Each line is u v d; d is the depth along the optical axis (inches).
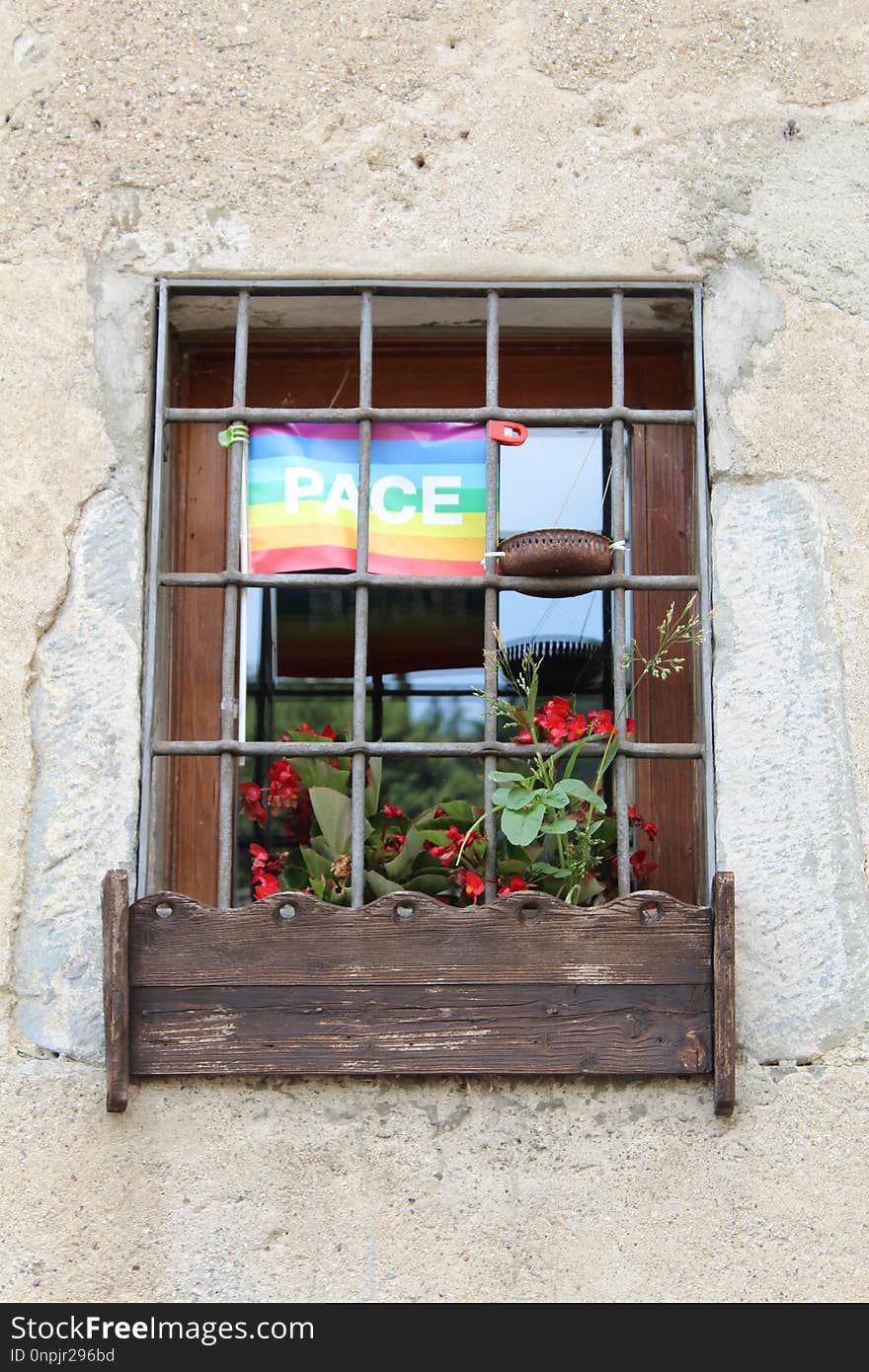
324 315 106.4
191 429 108.0
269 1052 89.2
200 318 106.8
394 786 106.4
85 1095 90.9
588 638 107.8
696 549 102.2
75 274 100.0
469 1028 89.5
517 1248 89.5
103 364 99.1
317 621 109.3
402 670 108.7
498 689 106.7
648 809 103.0
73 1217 89.6
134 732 95.2
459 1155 90.4
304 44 103.2
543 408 108.7
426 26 103.7
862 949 93.8
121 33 103.1
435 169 101.9
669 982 90.1
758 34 104.2
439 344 111.3
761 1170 91.0
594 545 96.3
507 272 100.7
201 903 93.3
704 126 102.8
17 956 92.6
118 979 88.4
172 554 106.2
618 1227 90.0
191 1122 90.5
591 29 103.8
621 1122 91.0
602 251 101.2
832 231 102.0
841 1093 92.1
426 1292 89.0
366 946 89.9
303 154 101.9
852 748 96.2
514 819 91.1
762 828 95.2
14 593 96.4
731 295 101.1
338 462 102.3
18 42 103.1
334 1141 90.4
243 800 102.3
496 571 99.4
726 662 97.0
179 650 105.8
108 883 89.3
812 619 97.7
